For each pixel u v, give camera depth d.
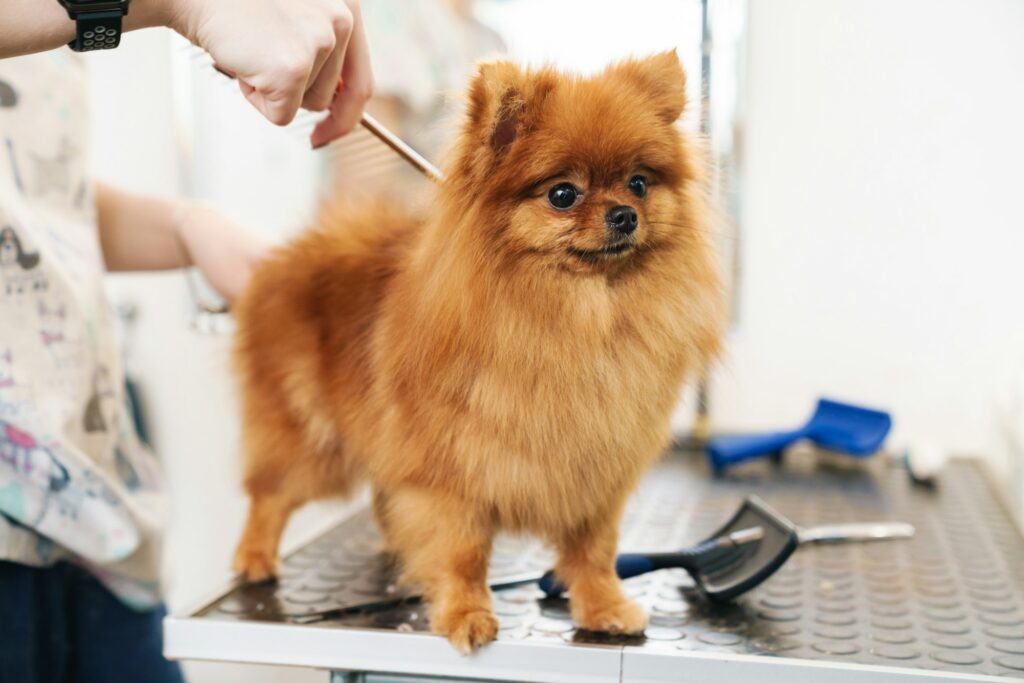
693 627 1.21
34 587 1.46
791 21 2.27
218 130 2.47
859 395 2.37
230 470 2.59
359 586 1.42
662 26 2.23
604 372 1.15
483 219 1.15
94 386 1.53
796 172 2.33
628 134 1.17
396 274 1.31
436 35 2.32
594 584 1.23
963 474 2.10
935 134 2.24
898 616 1.25
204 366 2.56
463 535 1.19
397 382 1.20
